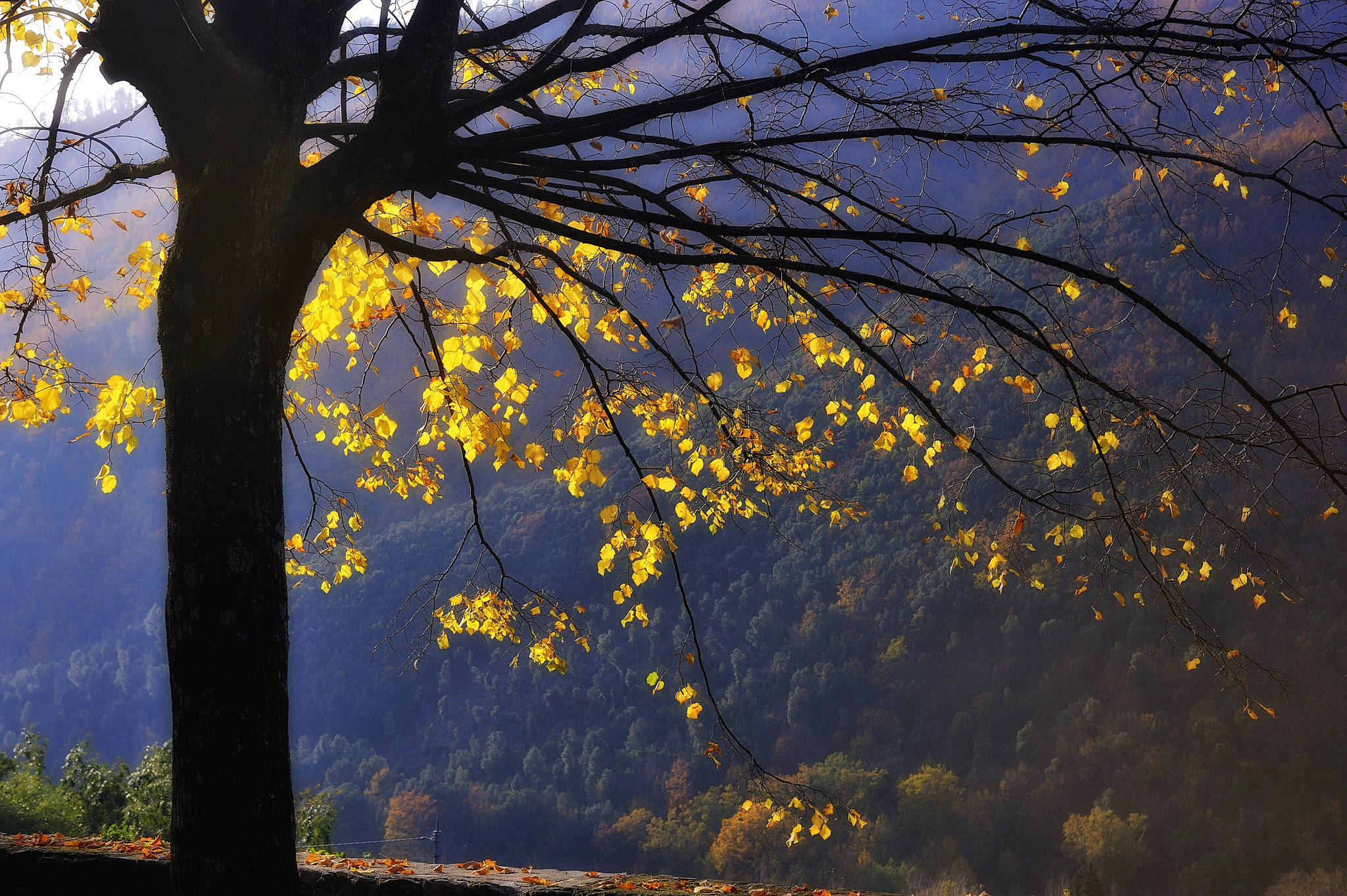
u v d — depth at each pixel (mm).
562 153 4074
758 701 75500
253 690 2238
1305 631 47812
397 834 72812
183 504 2279
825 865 60594
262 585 2312
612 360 3846
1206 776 57781
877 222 3416
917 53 2566
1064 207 2895
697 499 4285
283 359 2521
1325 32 2764
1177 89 3188
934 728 69750
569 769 76500
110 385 3598
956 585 73375
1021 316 2557
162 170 3307
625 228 4223
